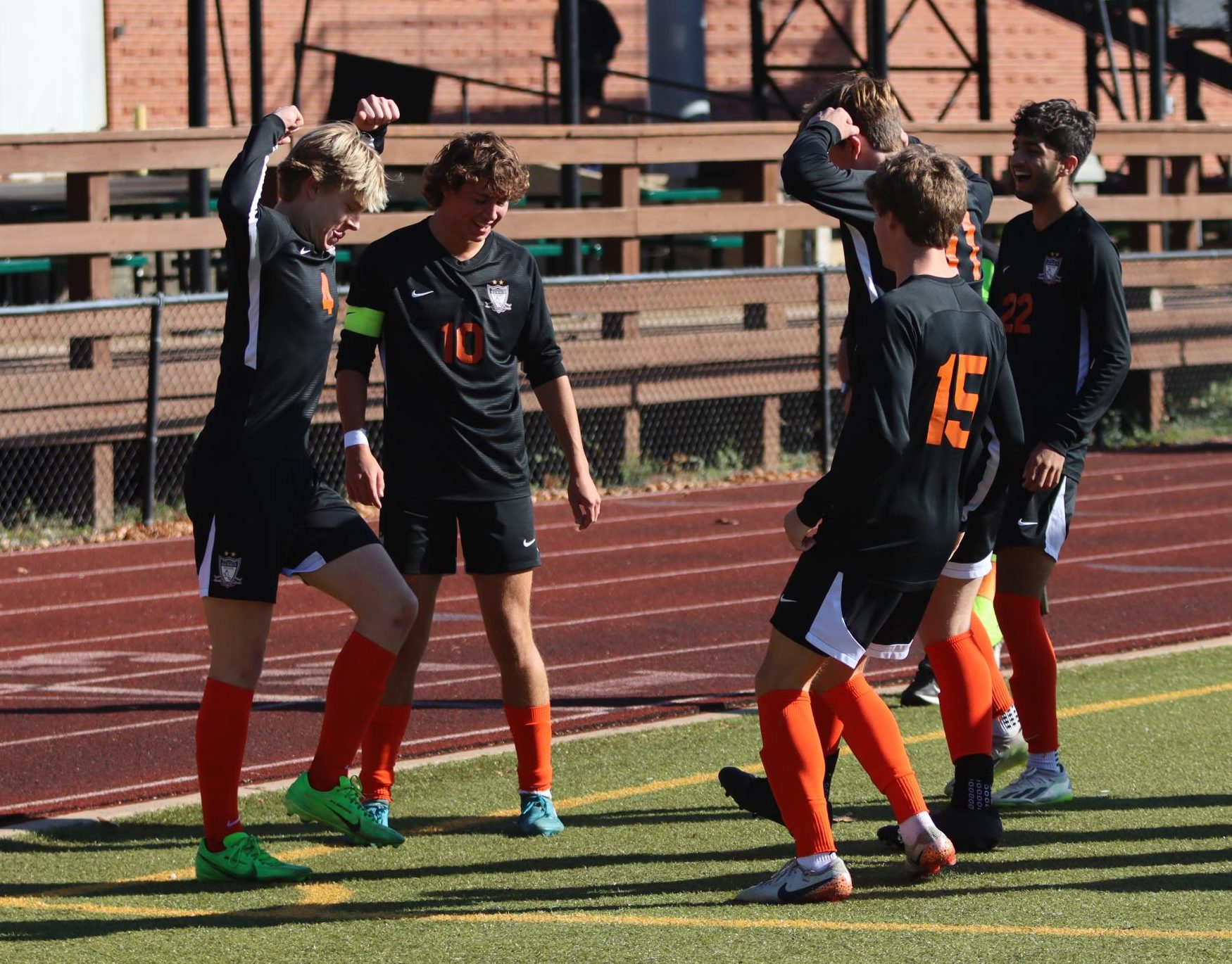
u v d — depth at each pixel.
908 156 16.45
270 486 17.70
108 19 87.62
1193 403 67.06
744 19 98.69
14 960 15.03
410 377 19.50
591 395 52.25
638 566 40.56
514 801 21.06
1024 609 20.08
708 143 54.97
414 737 24.66
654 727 24.77
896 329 15.88
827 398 54.97
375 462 19.50
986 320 16.59
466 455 19.42
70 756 24.20
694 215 54.50
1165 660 28.20
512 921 15.95
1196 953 14.15
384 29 92.94
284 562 18.47
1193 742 22.62
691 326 56.19
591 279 49.66
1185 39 95.81
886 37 61.97
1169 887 16.31
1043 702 19.89
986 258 24.88
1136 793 20.17
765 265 56.31
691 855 18.33
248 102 90.06
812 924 15.52
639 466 54.41
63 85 82.81
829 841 16.28
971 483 17.61
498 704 26.83
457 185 19.03
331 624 34.41
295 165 17.83
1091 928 14.98
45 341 44.47
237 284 17.47
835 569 16.09
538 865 18.12
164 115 89.06
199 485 17.78
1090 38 96.69
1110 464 58.00
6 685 29.30
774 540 44.16
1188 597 34.84
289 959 14.88
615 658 30.38
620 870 17.83
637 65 94.06
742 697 26.86
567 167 55.59
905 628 16.70
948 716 18.02
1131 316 61.28
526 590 19.75
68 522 46.31
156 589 39.06
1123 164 95.94
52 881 17.98
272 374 17.61
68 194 46.72
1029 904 15.89
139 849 19.31
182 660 31.42
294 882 17.75
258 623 17.94
